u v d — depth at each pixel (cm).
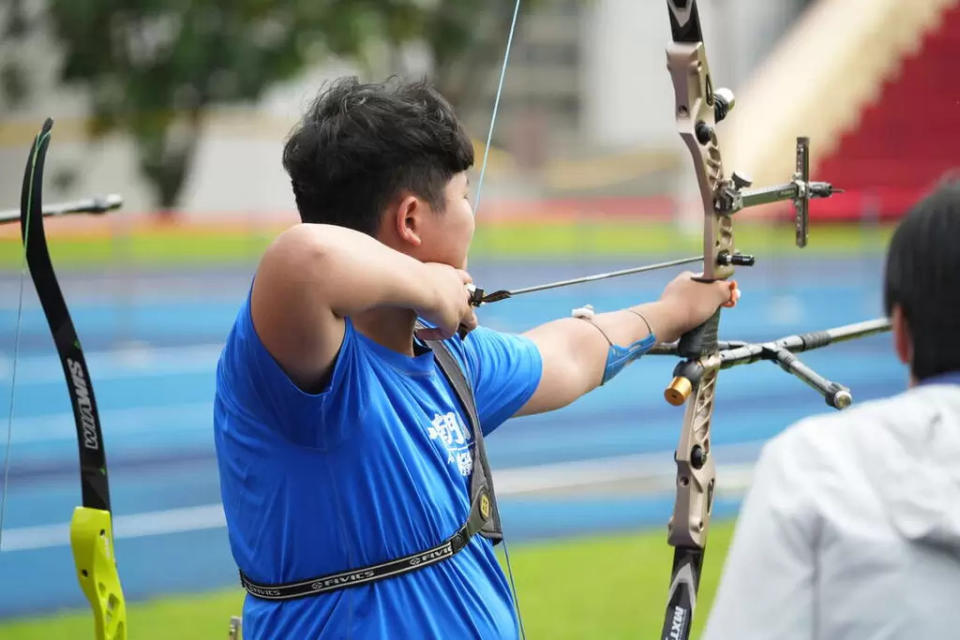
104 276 2200
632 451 1180
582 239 2628
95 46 2558
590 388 343
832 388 327
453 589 286
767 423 1279
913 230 233
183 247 2323
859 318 1941
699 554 332
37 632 707
